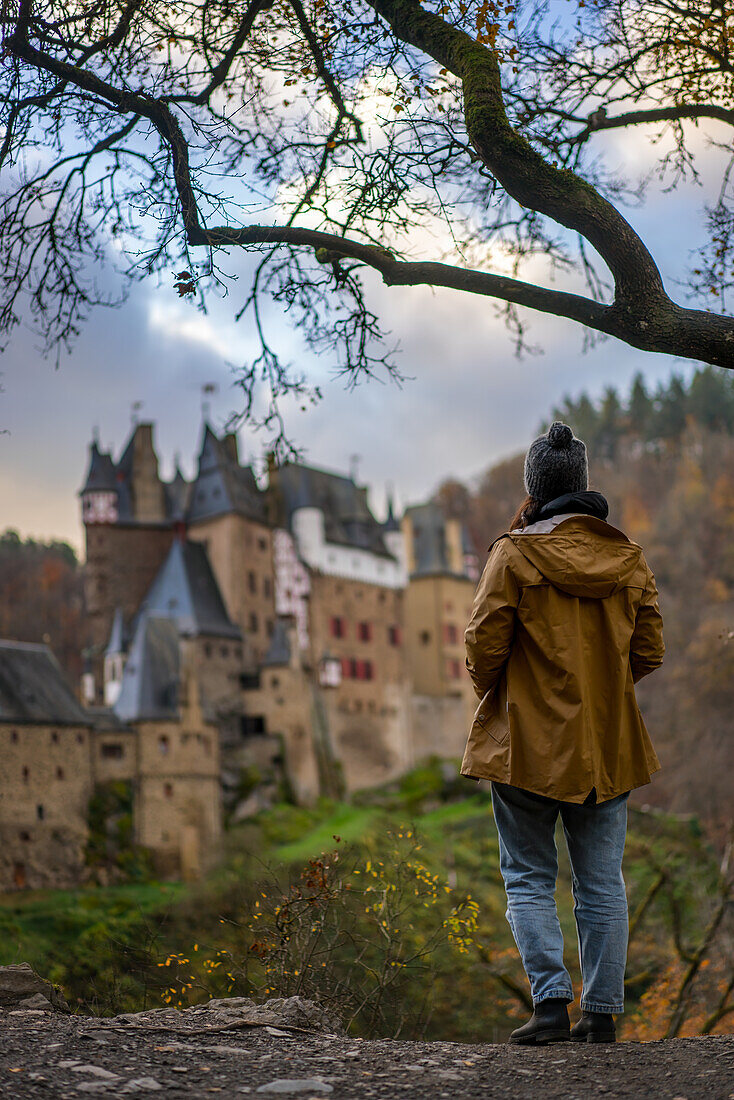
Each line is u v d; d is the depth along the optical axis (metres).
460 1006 23.31
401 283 7.99
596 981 5.46
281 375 9.36
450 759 85.56
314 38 8.96
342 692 80.44
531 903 5.49
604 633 5.48
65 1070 4.56
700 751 79.56
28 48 8.57
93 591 76.12
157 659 67.38
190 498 78.62
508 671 5.51
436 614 91.00
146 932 10.20
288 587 78.88
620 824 5.56
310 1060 5.00
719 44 9.34
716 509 114.62
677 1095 4.23
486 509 145.62
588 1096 4.29
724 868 20.44
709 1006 20.95
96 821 60.34
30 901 52.44
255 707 73.06
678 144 10.14
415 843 10.51
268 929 9.34
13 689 59.44
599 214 7.30
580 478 5.88
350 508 87.06
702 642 84.56
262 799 69.00
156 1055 4.98
